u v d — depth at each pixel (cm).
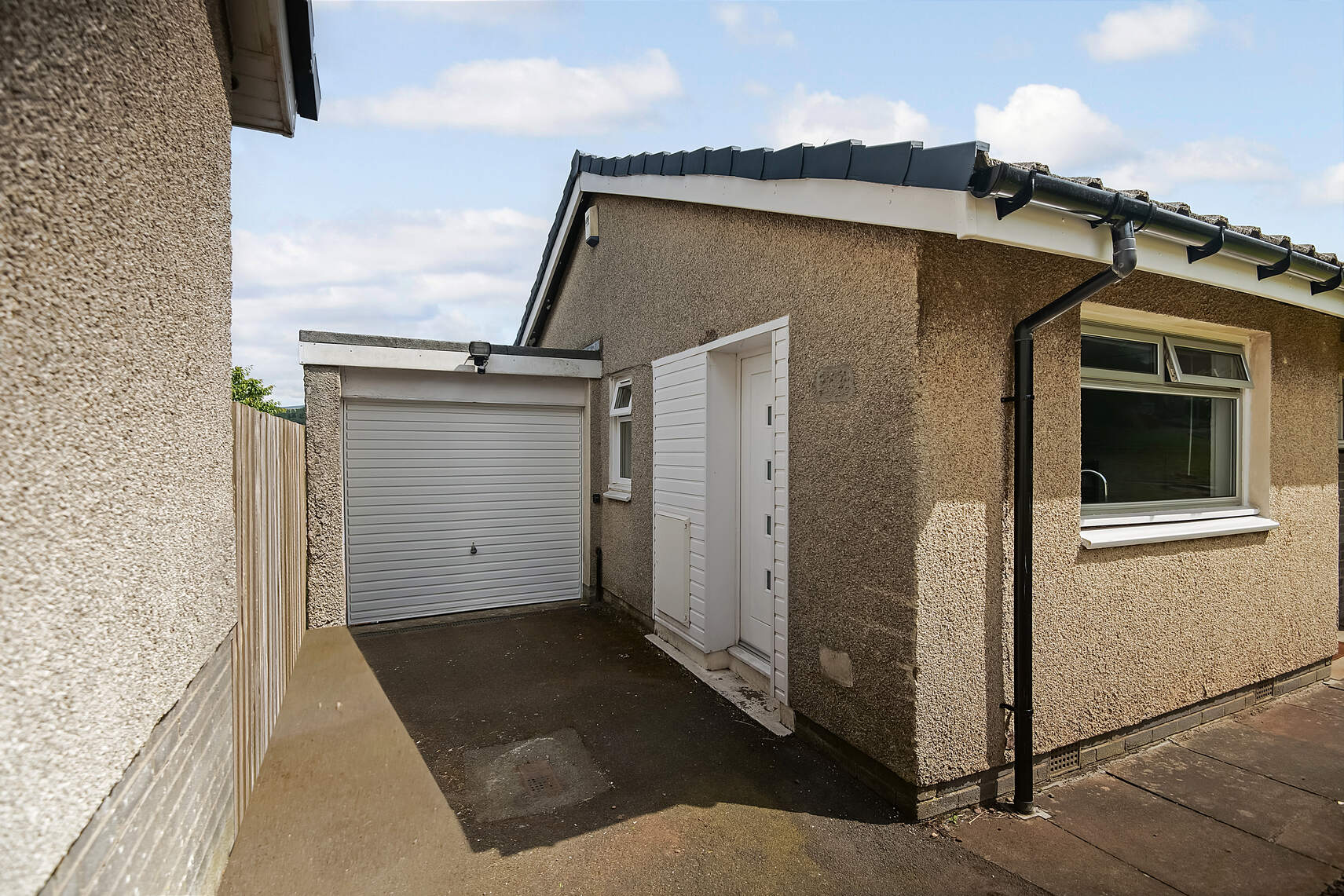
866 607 330
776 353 411
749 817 306
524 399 756
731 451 517
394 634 638
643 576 644
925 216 278
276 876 261
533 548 770
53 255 116
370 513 693
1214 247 310
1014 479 319
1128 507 392
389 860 273
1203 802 320
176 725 183
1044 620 336
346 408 682
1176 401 421
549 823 302
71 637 120
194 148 199
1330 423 491
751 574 504
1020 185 250
